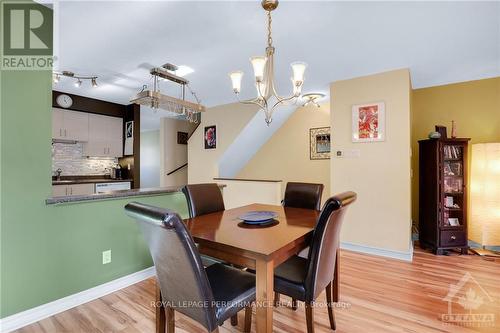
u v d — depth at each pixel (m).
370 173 3.29
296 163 5.37
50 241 1.92
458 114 3.65
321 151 5.07
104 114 4.75
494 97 3.42
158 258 1.27
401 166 3.10
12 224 1.74
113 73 3.17
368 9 1.89
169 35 2.25
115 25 2.08
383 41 2.40
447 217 3.36
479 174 3.33
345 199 1.44
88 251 2.13
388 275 2.62
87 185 4.34
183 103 2.91
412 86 3.79
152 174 7.93
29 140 1.81
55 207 1.94
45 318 1.87
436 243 3.25
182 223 1.06
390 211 3.16
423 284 2.42
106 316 1.90
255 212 2.10
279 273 1.64
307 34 2.25
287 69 3.08
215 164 5.00
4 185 1.70
